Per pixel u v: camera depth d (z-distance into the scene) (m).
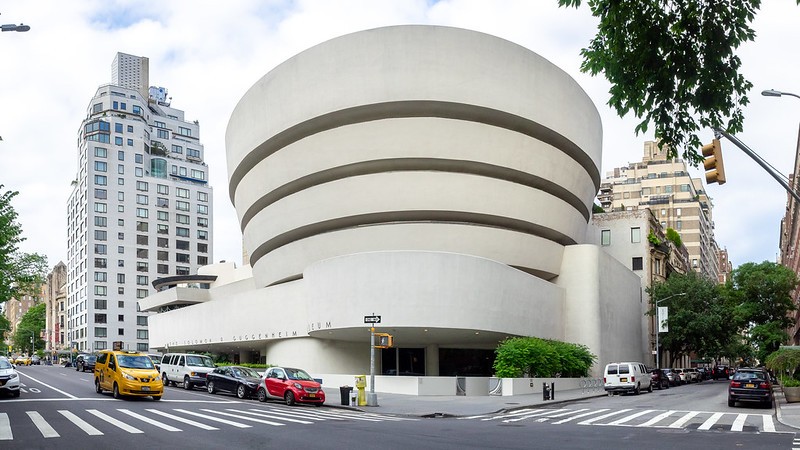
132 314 115.81
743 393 29.95
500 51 47.91
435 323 41.62
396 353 53.34
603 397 40.03
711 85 11.17
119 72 134.25
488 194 48.50
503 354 41.97
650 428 20.88
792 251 80.62
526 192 50.31
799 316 81.00
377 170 48.84
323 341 49.78
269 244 55.34
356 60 46.78
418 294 41.66
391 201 47.62
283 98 49.56
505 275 45.41
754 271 72.56
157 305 80.75
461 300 42.41
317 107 47.88
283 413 24.62
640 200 136.00
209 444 15.46
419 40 46.53
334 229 50.78
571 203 57.12
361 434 17.98
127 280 116.19
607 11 11.41
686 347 73.44
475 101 47.06
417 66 46.44
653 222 78.38
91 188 114.88
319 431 18.50
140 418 21.33
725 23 10.81
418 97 46.41
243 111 53.94
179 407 25.75
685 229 131.38
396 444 15.90
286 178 50.91
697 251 129.62
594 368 53.94
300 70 48.53
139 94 127.38
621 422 23.03
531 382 41.28
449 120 47.28
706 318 65.75
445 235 47.91
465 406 30.20
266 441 16.11
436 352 52.12
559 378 44.88
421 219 48.91
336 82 47.22
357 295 42.56
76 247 123.12
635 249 74.06
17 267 42.00
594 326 54.66
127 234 117.38
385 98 46.53
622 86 11.78
